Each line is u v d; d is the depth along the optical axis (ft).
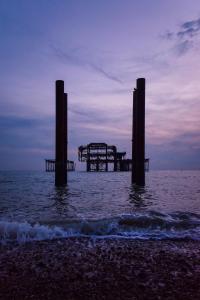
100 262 17.90
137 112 86.84
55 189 83.15
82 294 13.44
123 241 22.82
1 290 13.85
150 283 14.65
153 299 12.87
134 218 28.55
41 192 73.61
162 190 79.66
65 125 93.71
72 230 25.63
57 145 91.25
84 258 18.66
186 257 18.93
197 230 26.27
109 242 22.50
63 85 90.22
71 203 50.93
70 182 124.77
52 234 24.48
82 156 325.62
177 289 13.91
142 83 86.17
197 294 13.37
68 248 20.86
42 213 38.75
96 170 326.85
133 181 94.43
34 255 19.29
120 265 17.35
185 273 16.03
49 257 18.88
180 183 116.47
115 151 313.32
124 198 59.31
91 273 16.08
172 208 44.01
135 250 20.39
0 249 20.66
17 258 18.66
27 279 15.24
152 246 21.48
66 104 93.91
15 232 24.13
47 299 12.91
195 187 91.91
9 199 56.90
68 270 16.55
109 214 37.47
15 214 37.70
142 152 87.10
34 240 22.97
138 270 16.51
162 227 26.94
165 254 19.52
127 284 14.53
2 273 16.06
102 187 90.94
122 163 313.73
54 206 46.68
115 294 13.42
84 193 71.10
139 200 55.67
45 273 16.10
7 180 138.92
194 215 32.58
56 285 14.47
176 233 25.31
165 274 15.88
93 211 40.75
